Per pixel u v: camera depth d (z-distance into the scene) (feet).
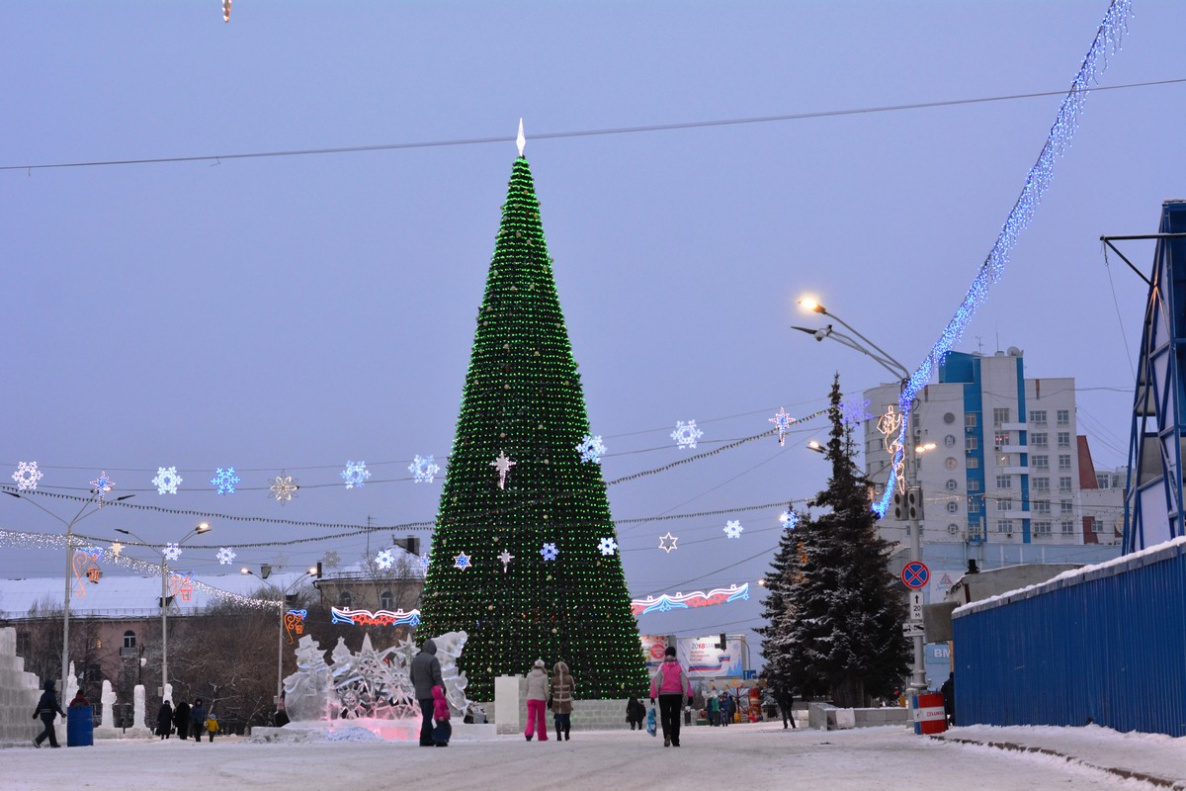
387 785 54.03
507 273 189.47
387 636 341.41
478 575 184.65
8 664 127.65
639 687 186.80
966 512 445.37
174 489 115.75
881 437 444.55
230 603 340.18
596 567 186.19
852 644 174.29
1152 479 112.88
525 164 192.65
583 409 190.19
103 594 383.65
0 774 61.11
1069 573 76.79
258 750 87.71
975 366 455.22
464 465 187.21
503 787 52.75
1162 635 62.95
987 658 95.50
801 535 192.34
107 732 195.31
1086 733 70.74
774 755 71.72
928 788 49.29
